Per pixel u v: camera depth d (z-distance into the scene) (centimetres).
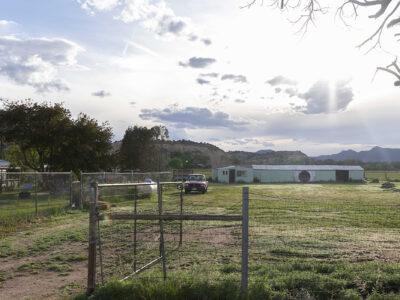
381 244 835
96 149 3038
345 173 5538
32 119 2775
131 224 1120
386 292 497
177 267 655
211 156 17250
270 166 5528
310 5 873
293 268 611
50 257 774
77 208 1628
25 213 1350
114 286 497
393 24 765
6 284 591
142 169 5438
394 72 761
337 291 489
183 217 516
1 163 3341
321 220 1253
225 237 938
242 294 458
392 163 12669
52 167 2886
